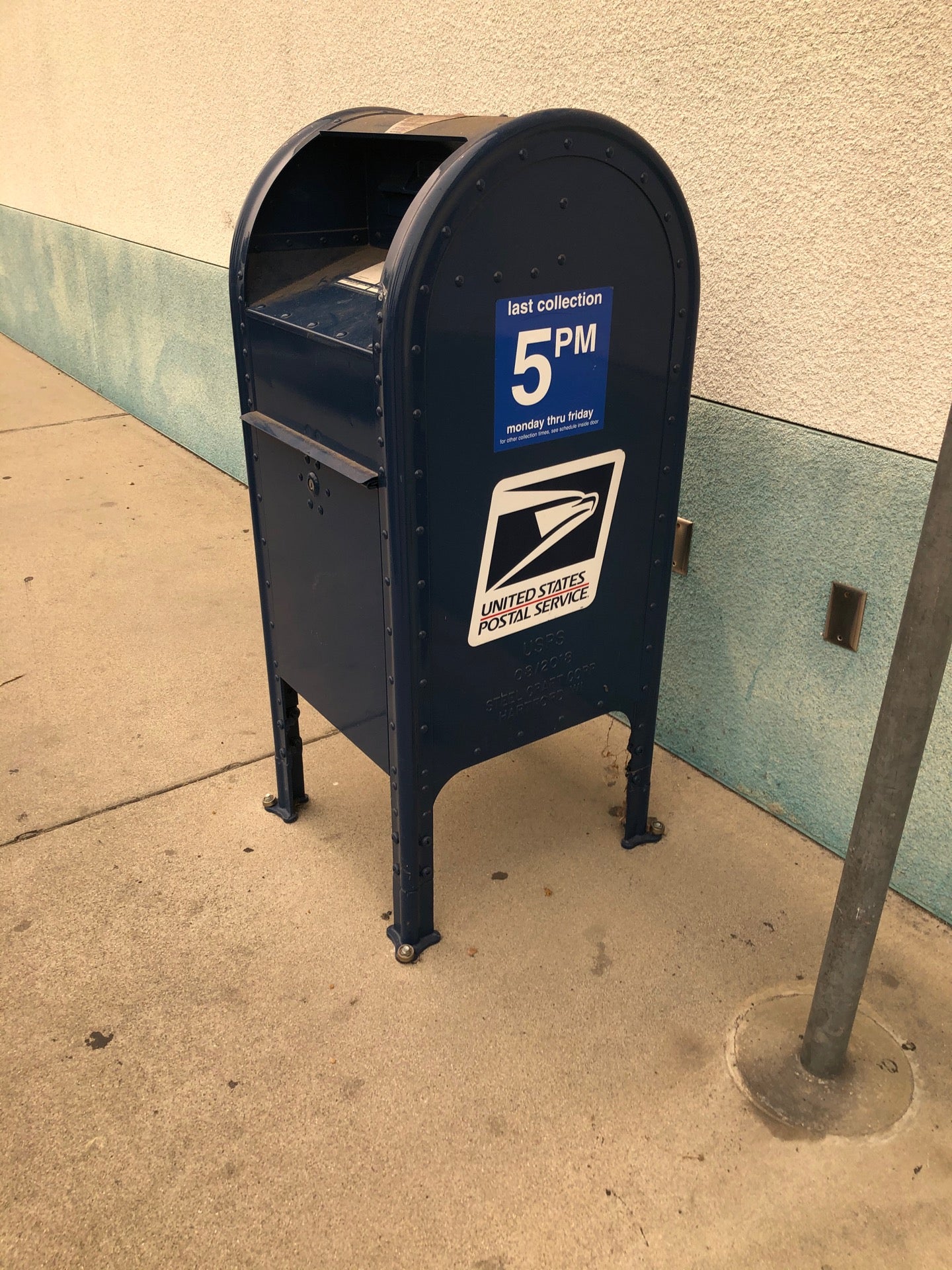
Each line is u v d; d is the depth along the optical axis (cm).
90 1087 178
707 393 227
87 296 592
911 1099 175
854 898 159
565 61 236
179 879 226
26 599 355
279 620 221
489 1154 166
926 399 185
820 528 211
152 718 287
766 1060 181
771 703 235
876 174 181
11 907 218
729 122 204
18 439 532
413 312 149
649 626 213
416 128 174
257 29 350
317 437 181
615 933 211
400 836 195
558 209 158
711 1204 158
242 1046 186
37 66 566
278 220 194
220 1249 152
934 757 202
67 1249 152
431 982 199
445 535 170
